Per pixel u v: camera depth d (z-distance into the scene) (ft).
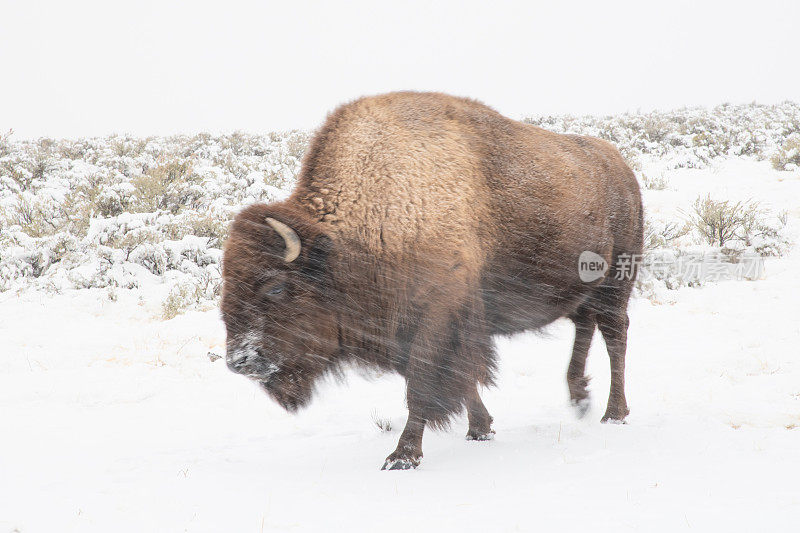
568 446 20.49
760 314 38.88
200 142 92.73
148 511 15.49
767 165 80.38
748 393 25.70
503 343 36.60
